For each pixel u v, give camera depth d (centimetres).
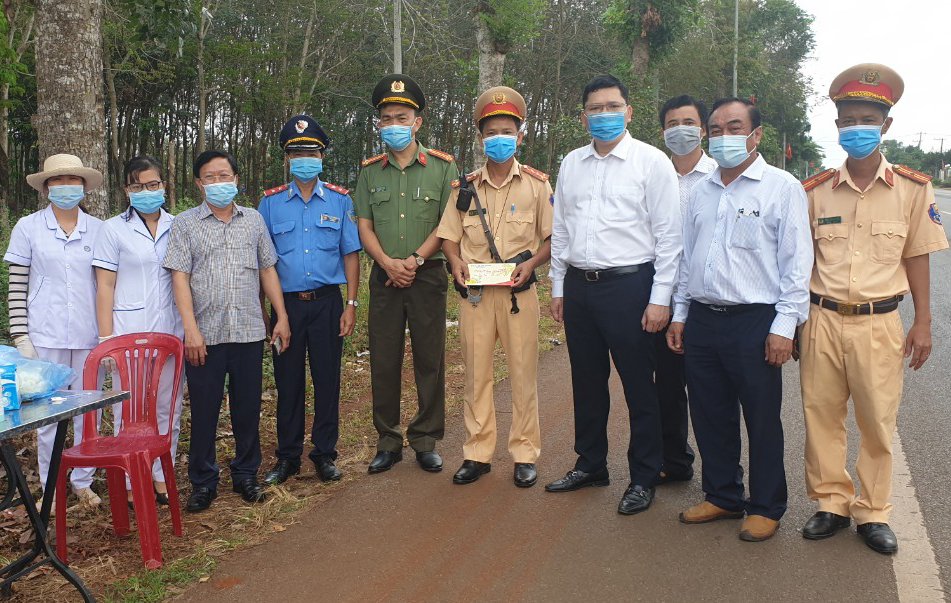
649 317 372
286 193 445
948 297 1060
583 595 297
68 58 523
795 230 330
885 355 326
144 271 409
